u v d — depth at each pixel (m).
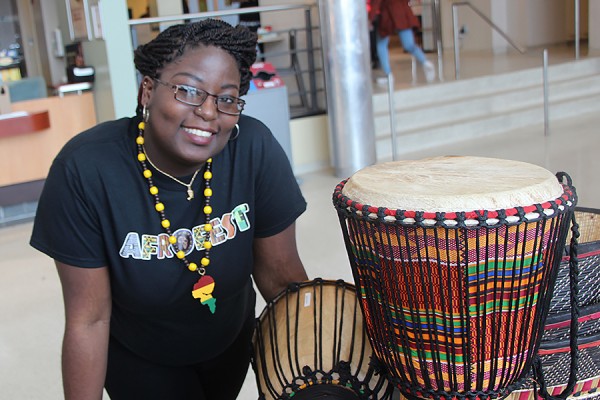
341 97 5.59
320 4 5.49
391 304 1.09
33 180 5.46
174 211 1.28
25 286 3.95
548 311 1.12
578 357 1.13
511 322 1.04
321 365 1.30
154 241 1.28
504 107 7.36
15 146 5.34
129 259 1.27
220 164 1.30
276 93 5.52
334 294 1.36
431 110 6.95
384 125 6.72
